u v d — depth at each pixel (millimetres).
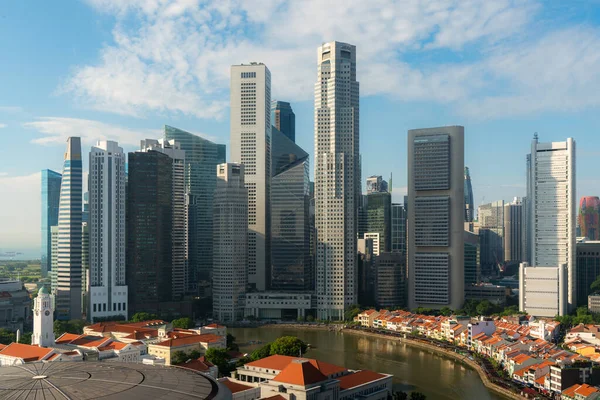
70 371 177125
